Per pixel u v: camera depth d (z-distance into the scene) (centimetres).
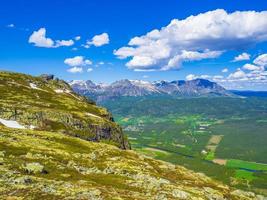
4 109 14175
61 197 4697
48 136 10362
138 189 6178
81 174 6675
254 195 9456
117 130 18000
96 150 9875
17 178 5184
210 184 9288
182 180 8706
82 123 15688
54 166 6731
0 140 7988
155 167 9531
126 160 8831
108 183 6284
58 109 17475
